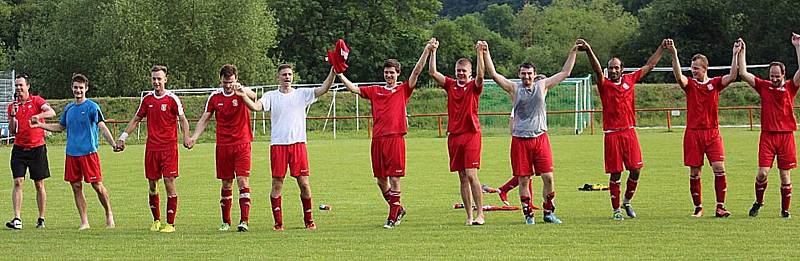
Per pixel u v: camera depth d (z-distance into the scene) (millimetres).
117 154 30109
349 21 74625
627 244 9758
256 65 58219
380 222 12352
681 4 66312
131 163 25500
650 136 35781
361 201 15312
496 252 9414
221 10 56531
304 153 11477
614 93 11891
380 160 11656
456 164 11703
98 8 59094
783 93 11781
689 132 12109
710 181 17797
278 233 11125
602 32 75062
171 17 55938
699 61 12047
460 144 11602
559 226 11250
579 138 35219
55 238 10984
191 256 9508
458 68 11555
